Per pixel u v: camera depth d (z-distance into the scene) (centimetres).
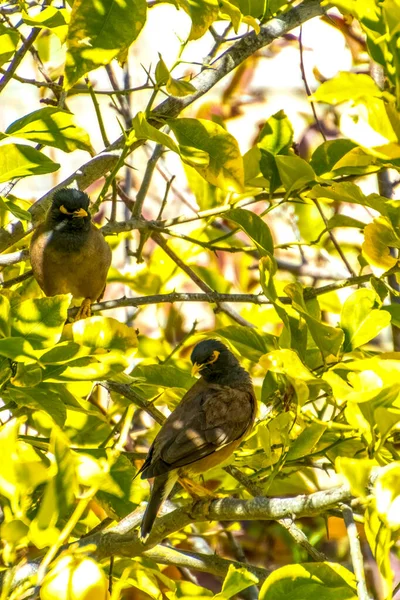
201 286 1047
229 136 803
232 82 1334
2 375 683
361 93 600
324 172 900
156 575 748
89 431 888
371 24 638
